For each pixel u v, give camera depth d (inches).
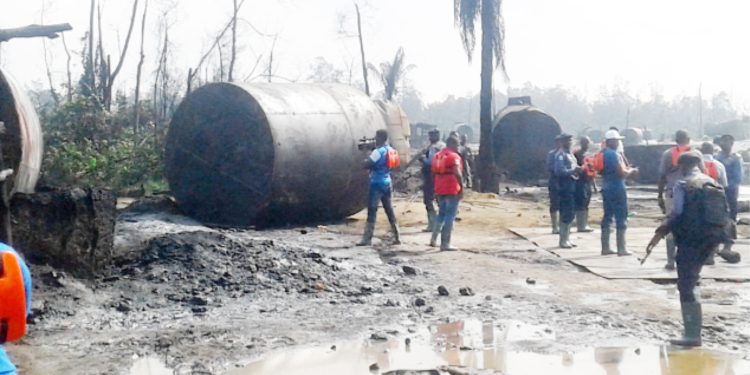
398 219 624.7
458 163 447.2
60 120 954.1
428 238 507.8
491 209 730.8
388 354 224.1
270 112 535.8
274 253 357.4
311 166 548.4
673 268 377.7
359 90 640.4
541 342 238.5
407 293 321.1
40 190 340.8
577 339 243.0
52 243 300.2
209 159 563.5
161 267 327.9
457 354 224.7
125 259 335.0
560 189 464.1
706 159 388.5
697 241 234.7
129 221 534.6
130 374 200.5
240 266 335.9
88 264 309.4
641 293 323.3
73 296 281.7
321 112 567.8
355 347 231.9
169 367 207.9
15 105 319.6
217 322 265.4
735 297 312.3
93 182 817.5
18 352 221.8
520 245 479.2
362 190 600.1
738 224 590.2
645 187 1122.7
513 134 1320.1
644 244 481.1
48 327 252.8
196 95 571.5
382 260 409.1
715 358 220.8
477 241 499.5
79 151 839.1
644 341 240.8
